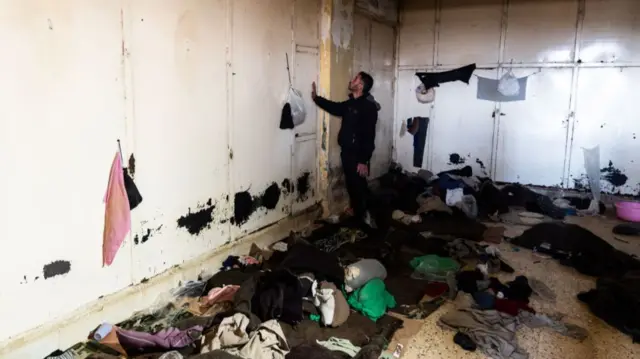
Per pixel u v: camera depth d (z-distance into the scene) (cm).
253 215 417
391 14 654
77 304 272
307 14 467
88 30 262
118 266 295
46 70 244
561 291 363
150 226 314
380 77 650
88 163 270
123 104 287
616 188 599
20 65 232
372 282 335
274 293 305
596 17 579
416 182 642
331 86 505
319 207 517
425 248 438
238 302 299
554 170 627
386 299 330
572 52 596
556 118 616
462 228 507
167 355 248
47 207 251
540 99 621
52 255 256
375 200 568
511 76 631
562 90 608
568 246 434
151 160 310
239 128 387
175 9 316
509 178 653
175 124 326
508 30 625
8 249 236
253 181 412
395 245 443
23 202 240
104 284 287
